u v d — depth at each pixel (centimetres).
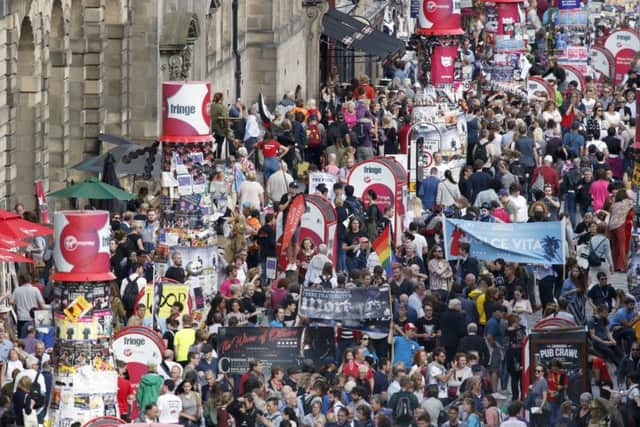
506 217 9938
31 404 7312
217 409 7406
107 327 7031
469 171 10769
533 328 7919
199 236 8838
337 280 8756
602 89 15012
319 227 9312
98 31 11106
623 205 9556
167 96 8806
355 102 12669
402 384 7575
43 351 7594
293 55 15525
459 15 11950
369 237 9831
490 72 14575
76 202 10569
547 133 12075
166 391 7350
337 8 16638
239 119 12338
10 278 8550
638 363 8156
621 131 12350
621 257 9562
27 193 10181
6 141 9806
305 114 12450
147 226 9106
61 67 10625
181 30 11694
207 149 8869
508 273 9119
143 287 8319
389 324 8200
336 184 9775
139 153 10075
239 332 7869
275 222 9531
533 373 7738
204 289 8844
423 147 11469
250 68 14825
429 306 8388
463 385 7631
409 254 9400
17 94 10056
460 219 9200
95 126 11169
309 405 7462
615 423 7525
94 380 7006
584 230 9869
